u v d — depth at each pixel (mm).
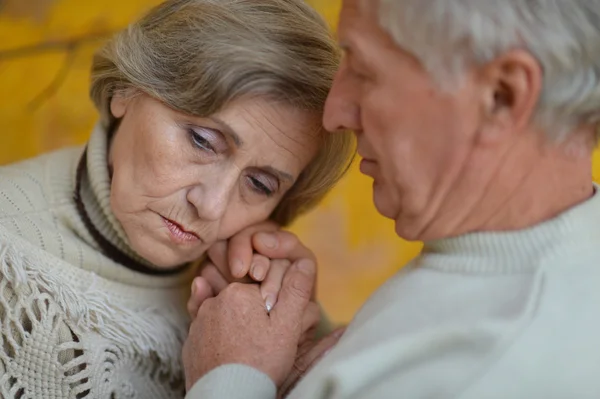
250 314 1028
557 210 797
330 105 862
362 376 748
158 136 1047
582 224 785
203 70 986
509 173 762
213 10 1021
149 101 1067
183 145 1045
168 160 1048
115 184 1105
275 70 985
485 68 712
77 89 2162
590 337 723
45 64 2189
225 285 1157
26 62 2189
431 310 779
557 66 701
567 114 737
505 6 689
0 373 1029
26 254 1060
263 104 1008
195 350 1021
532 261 770
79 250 1159
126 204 1096
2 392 1024
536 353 708
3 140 2090
